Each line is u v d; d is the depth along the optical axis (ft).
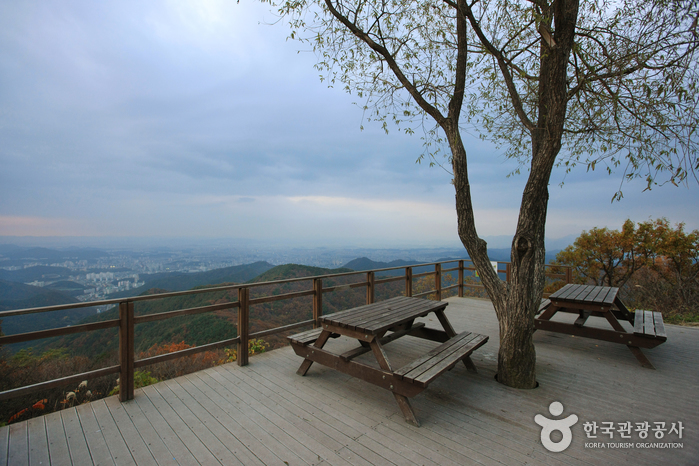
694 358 11.89
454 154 10.39
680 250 23.63
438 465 6.12
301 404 8.52
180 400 8.72
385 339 10.73
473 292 25.21
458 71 10.62
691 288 23.29
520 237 9.32
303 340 10.19
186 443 6.88
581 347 13.11
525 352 9.35
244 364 11.16
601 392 9.18
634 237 26.76
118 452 6.59
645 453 6.53
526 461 6.26
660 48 9.12
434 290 21.31
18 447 6.72
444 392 9.15
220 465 6.19
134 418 7.84
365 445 6.78
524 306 9.24
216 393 9.11
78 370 14.76
